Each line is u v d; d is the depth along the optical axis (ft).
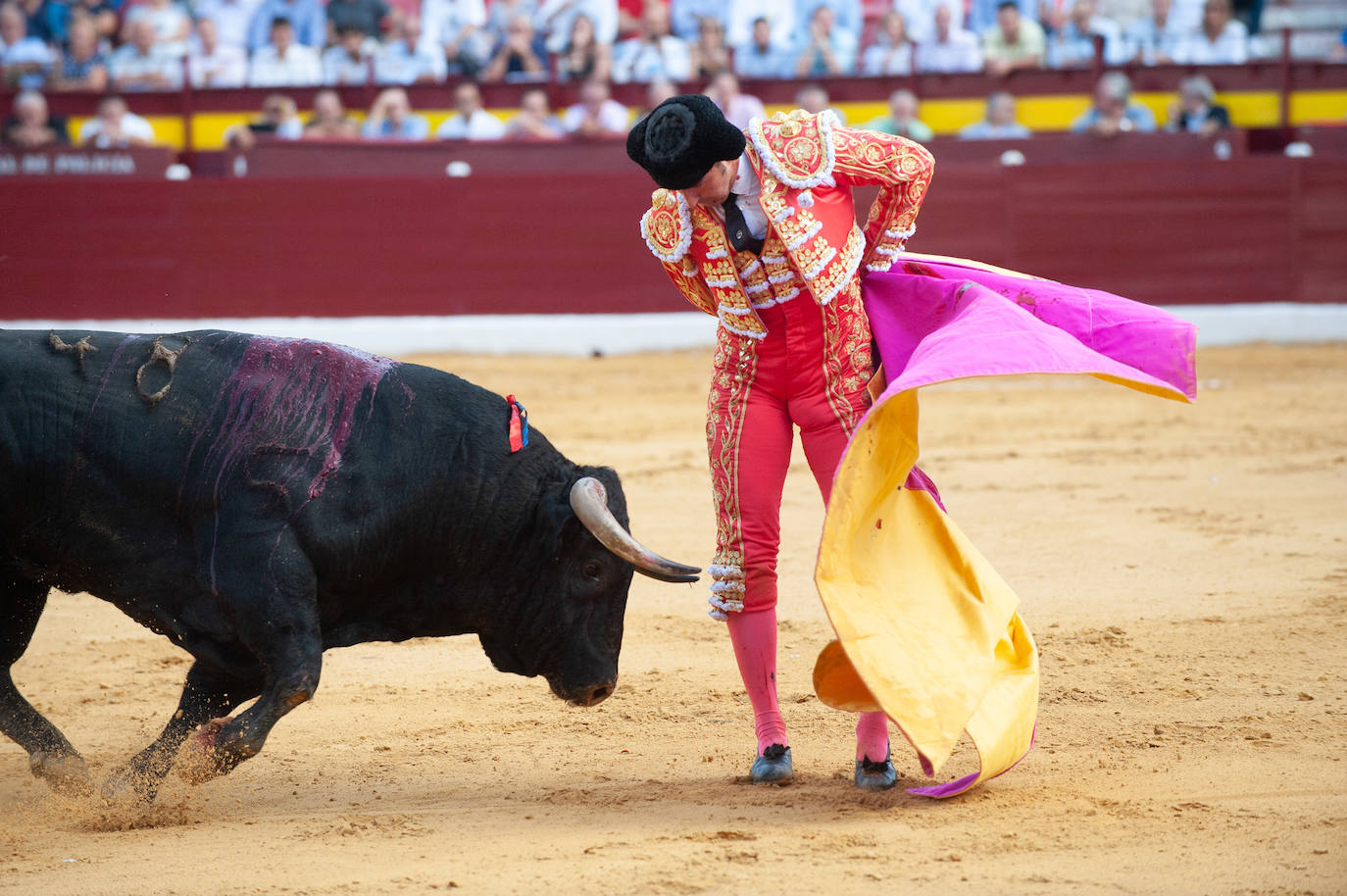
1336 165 103.76
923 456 64.90
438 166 107.14
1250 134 106.93
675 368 97.50
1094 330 25.75
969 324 23.80
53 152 105.60
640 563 24.48
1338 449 63.57
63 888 21.26
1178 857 21.61
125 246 106.01
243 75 109.40
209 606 24.76
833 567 23.97
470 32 110.93
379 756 28.73
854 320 25.36
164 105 107.76
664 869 21.38
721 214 25.08
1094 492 55.67
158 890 21.09
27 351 24.85
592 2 111.14
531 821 24.30
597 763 27.96
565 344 107.04
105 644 38.19
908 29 111.04
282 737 30.17
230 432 24.54
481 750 29.01
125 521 24.71
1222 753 27.09
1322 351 100.22
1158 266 105.60
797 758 27.91
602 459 64.39
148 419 24.56
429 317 107.86
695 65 106.01
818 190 24.80
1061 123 106.83
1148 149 104.78
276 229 106.73
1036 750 27.66
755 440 25.80
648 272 107.76
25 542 25.02
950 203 105.40
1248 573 42.42
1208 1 107.55
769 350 25.71
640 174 106.83
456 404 25.95
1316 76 105.50
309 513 24.43
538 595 26.07
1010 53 106.63
